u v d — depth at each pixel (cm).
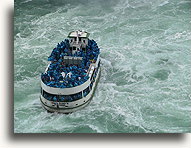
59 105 4556
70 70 4775
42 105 4759
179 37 6719
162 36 6769
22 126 4419
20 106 4788
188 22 7206
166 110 4778
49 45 6425
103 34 6850
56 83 4481
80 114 4656
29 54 6094
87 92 4722
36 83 5297
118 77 5531
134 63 5919
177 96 5062
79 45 5156
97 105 4847
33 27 7062
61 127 4441
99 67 5428
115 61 5978
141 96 5056
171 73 5625
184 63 5906
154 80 5450
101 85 5306
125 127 4456
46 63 5838
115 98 5009
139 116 4662
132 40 6644
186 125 4484
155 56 6125
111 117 4622
